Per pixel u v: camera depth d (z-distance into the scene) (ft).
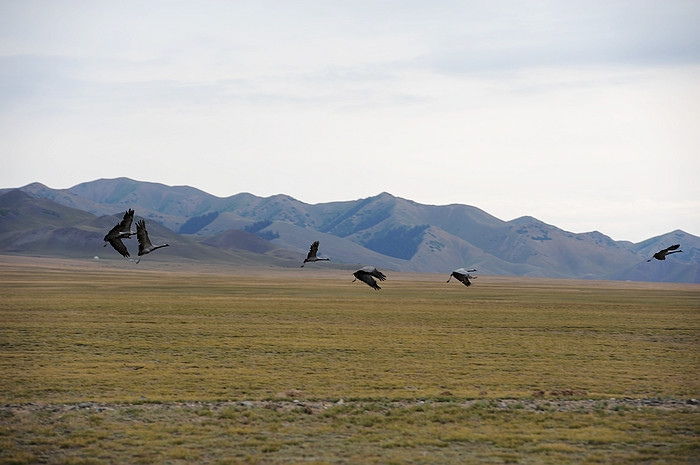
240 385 131.03
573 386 134.82
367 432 94.53
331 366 158.10
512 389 130.93
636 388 132.57
